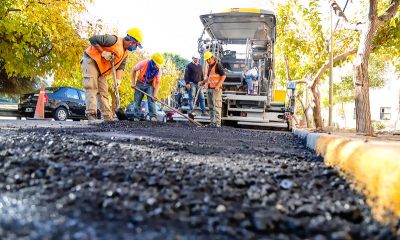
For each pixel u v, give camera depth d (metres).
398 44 11.27
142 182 1.61
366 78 6.85
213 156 2.79
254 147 3.96
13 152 2.05
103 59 6.99
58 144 2.62
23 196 1.26
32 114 11.99
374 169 1.52
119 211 1.16
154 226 1.04
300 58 16.91
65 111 12.53
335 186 1.74
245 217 1.17
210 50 10.87
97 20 11.55
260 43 10.74
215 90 9.01
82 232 0.94
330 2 9.05
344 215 1.24
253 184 1.72
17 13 9.59
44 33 10.30
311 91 13.79
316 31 11.38
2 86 15.91
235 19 10.66
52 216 1.06
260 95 10.58
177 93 11.38
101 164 1.96
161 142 3.61
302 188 1.68
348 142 2.28
